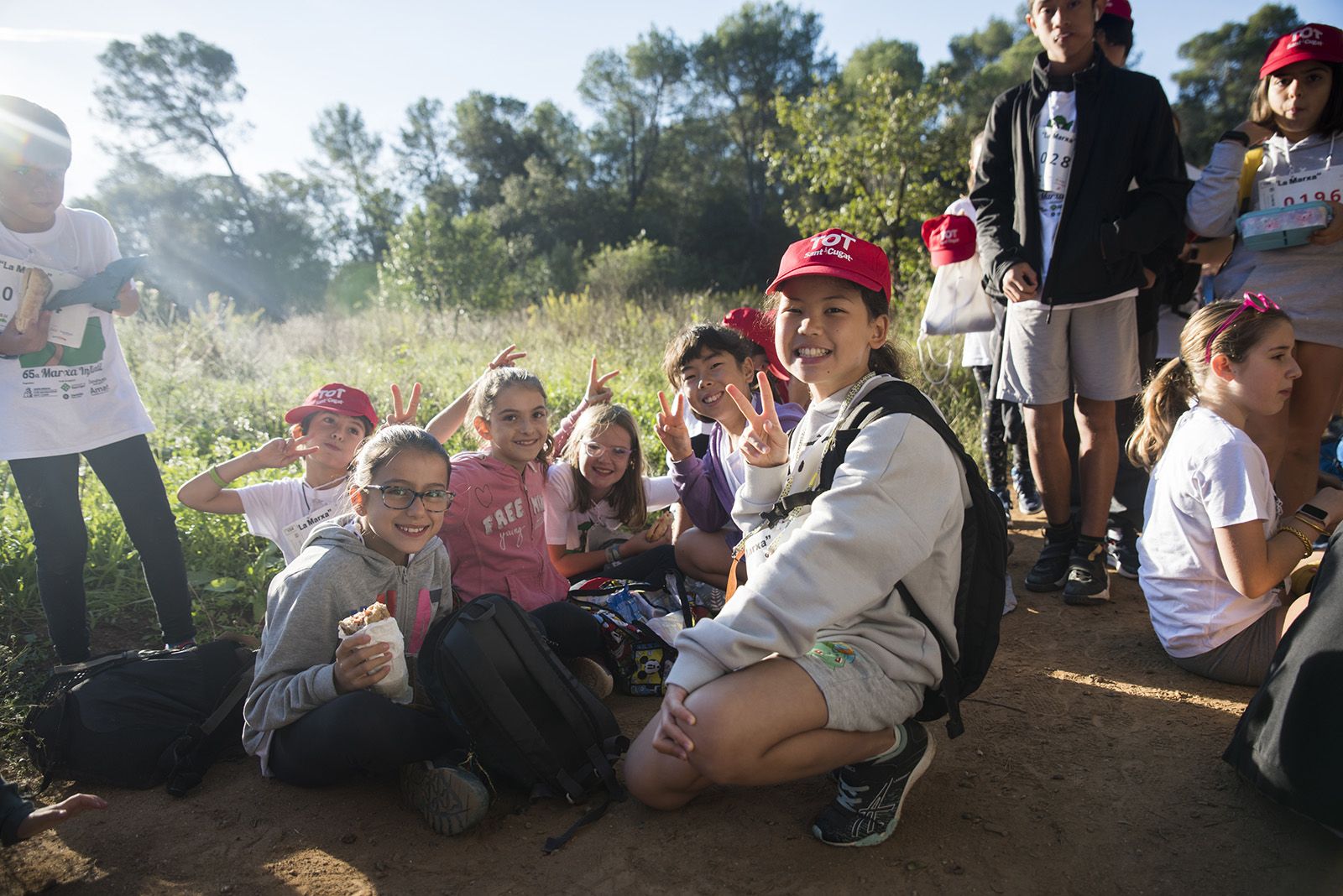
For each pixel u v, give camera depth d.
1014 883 2.14
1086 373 3.91
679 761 2.34
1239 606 3.06
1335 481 4.18
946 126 13.08
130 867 2.28
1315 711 2.15
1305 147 3.82
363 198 54.31
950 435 2.23
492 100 60.12
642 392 7.54
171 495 4.68
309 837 2.40
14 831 2.15
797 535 2.13
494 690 2.42
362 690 2.44
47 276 2.98
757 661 2.12
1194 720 2.90
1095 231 3.75
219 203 52.72
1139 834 2.32
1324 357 3.90
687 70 57.94
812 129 13.60
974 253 4.80
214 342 9.51
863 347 2.38
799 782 2.62
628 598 3.48
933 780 2.61
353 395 3.50
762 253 48.38
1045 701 3.09
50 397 3.06
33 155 2.91
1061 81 3.89
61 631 3.20
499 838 2.38
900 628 2.25
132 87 50.69
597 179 59.78
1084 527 3.98
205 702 2.85
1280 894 2.05
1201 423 3.09
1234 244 4.14
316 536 2.72
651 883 2.17
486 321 14.22
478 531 3.29
